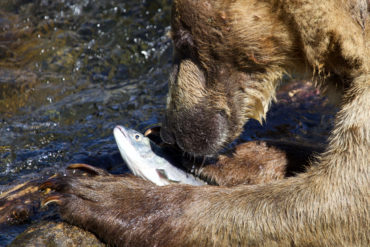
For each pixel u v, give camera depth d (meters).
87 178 9.36
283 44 9.10
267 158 10.49
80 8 19.33
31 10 19.27
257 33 8.91
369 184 8.40
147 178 9.91
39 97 15.49
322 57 9.09
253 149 10.70
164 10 19.08
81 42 18.06
